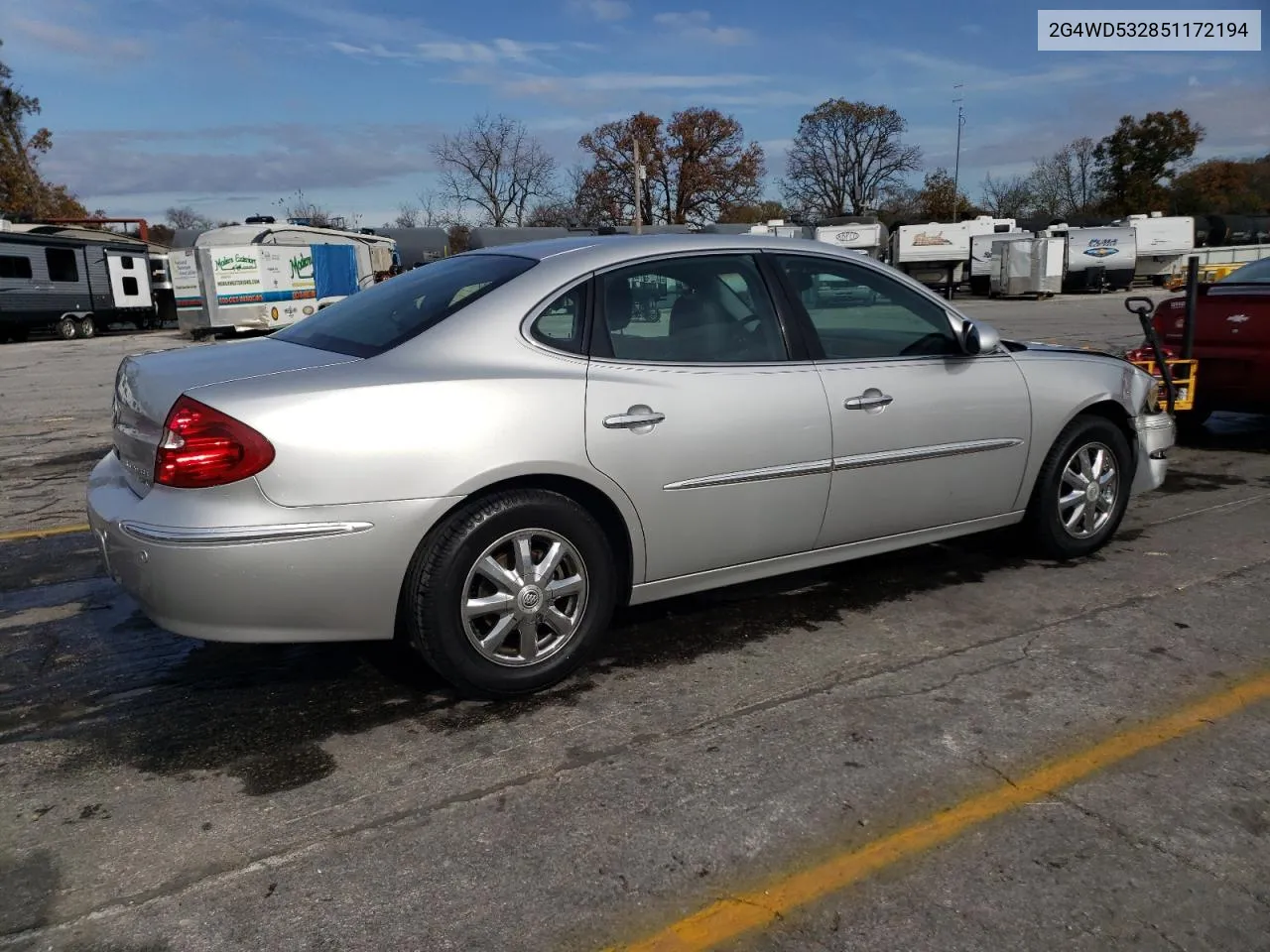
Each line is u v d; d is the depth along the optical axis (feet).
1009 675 11.31
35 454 27.55
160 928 7.27
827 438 12.18
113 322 98.84
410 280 12.55
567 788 9.08
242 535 9.23
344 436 9.47
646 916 7.32
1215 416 29.01
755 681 11.32
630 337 11.23
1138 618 12.99
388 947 7.04
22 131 155.12
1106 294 115.75
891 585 14.48
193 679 11.69
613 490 10.79
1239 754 9.49
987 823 8.41
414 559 10.03
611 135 196.03
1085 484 15.14
